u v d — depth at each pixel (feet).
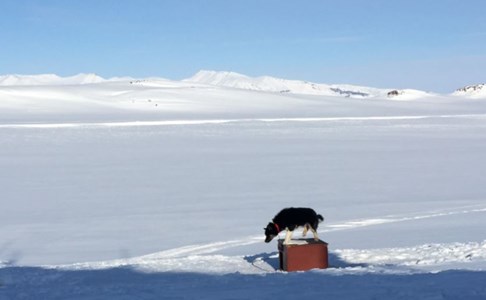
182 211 67.05
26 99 344.08
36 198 77.36
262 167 106.01
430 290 24.39
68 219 63.67
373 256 38.34
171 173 99.04
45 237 54.75
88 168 105.19
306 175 96.53
